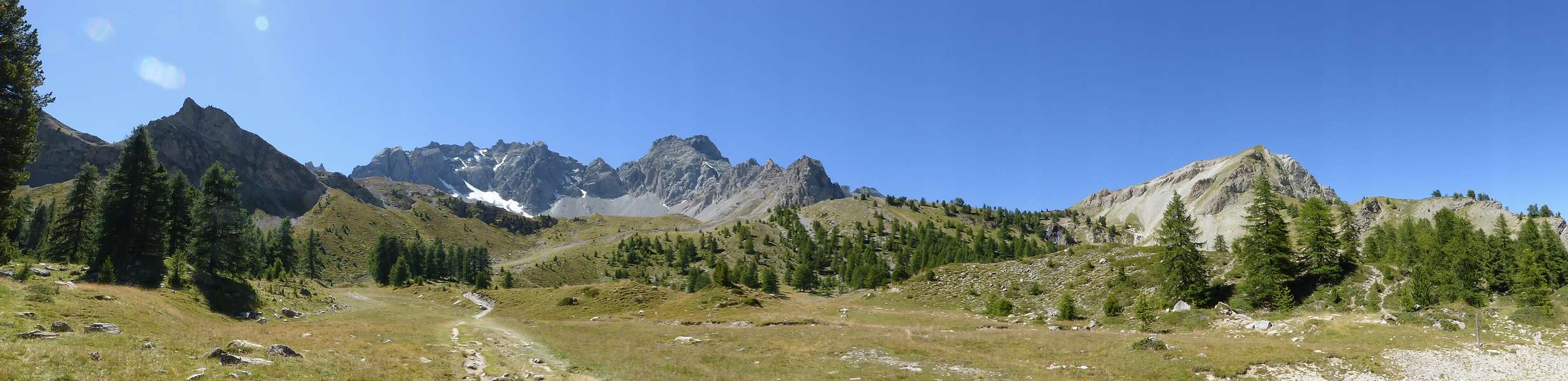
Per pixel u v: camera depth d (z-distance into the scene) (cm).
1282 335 4369
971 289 8219
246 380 1866
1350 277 5738
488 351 3394
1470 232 8169
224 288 5772
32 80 3888
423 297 10438
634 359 3425
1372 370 3031
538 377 2661
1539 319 4172
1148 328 5238
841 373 3056
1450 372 3044
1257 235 5906
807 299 9081
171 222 6800
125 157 6225
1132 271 7319
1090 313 6562
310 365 2188
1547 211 19238
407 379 2247
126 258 5947
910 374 3000
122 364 1792
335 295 9231
